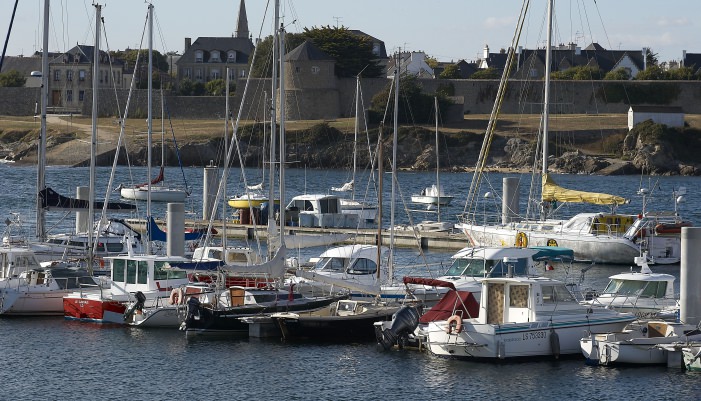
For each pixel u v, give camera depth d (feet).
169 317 202.39
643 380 166.30
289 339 194.08
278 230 260.83
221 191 366.02
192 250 294.05
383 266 232.12
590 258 299.38
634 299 201.36
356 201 411.13
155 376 171.22
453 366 175.11
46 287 216.54
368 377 169.78
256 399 159.74
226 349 187.83
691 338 176.55
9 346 189.67
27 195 514.68
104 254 265.54
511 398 158.30
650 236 298.97
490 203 531.50
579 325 179.42
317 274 205.98
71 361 179.83
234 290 200.64
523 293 178.70
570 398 157.89
